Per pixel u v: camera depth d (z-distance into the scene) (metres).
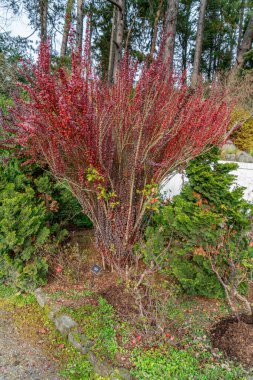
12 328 2.58
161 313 2.38
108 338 2.26
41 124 2.53
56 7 11.30
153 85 2.77
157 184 2.88
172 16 6.65
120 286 2.89
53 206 3.70
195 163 2.84
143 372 1.93
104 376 1.98
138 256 2.81
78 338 2.28
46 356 2.29
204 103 2.88
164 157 2.90
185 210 2.72
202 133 2.65
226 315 2.60
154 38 3.42
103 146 2.62
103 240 3.10
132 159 2.75
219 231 2.56
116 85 2.94
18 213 3.12
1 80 5.98
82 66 2.51
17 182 3.55
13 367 2.17
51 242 3.52
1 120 3.21
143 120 2.54
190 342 2.24
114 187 2.91
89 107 2.43
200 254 2.60
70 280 3.12
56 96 2.29
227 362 2.05
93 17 14.23
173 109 2.67
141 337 2.25
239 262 2.62
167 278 3.00
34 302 2.91
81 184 2.72
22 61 2.58
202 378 1.90
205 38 20.38
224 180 2.69
